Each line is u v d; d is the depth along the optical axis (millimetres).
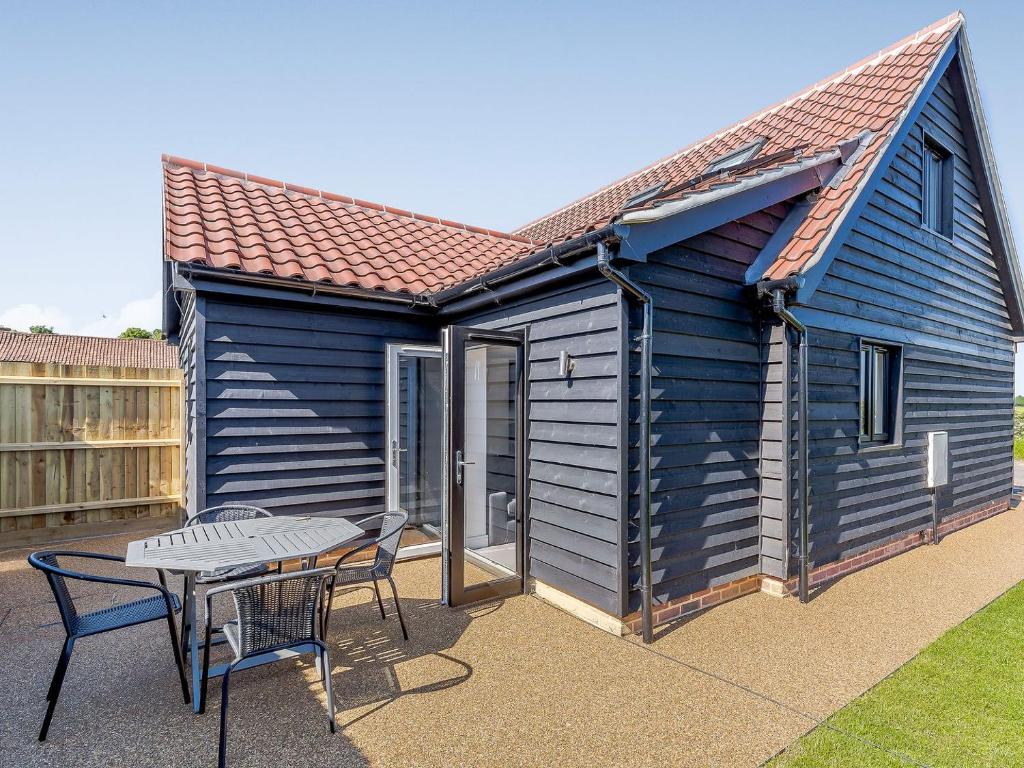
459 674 3354
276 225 5781
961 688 3207
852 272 5363
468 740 2705
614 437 3922
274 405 5168
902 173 6141
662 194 4594
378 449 5773
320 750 2611
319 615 3545
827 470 5148
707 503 4391
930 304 6625
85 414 6672
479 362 5121
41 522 6352
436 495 6039
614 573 3924
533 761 2551
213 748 2625
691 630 4000
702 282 4398
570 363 4340
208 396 4848
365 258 5934
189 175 6414
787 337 4609
